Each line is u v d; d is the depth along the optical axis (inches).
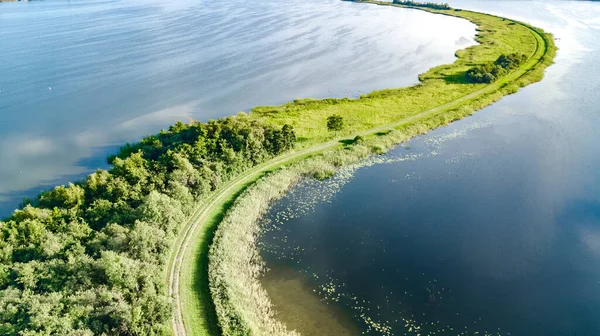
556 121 3863.2
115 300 1743.4
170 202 2388.0
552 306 1968.5
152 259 2049.7
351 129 3786.9
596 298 2010.3
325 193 2925.7
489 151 3403.1
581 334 1824.6
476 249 2347.4
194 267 2159.2
